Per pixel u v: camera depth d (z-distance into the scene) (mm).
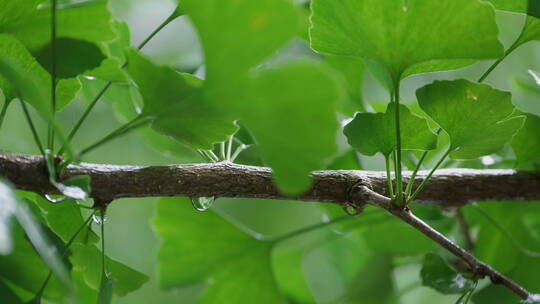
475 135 722
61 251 695
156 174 730
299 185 664
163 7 1173
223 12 655
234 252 834
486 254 838
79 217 734
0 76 711
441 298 1086
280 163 663
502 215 838
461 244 851
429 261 751
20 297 735
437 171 769
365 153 726
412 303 1101
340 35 710
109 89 818
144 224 1191
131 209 1188
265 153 664
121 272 748
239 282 839
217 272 837
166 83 679
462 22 694
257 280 839
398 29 701
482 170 773
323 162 658
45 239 675
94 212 725
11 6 695
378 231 861
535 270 828
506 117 718
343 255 912
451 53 701
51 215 733
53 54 690
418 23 698
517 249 832
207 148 708
